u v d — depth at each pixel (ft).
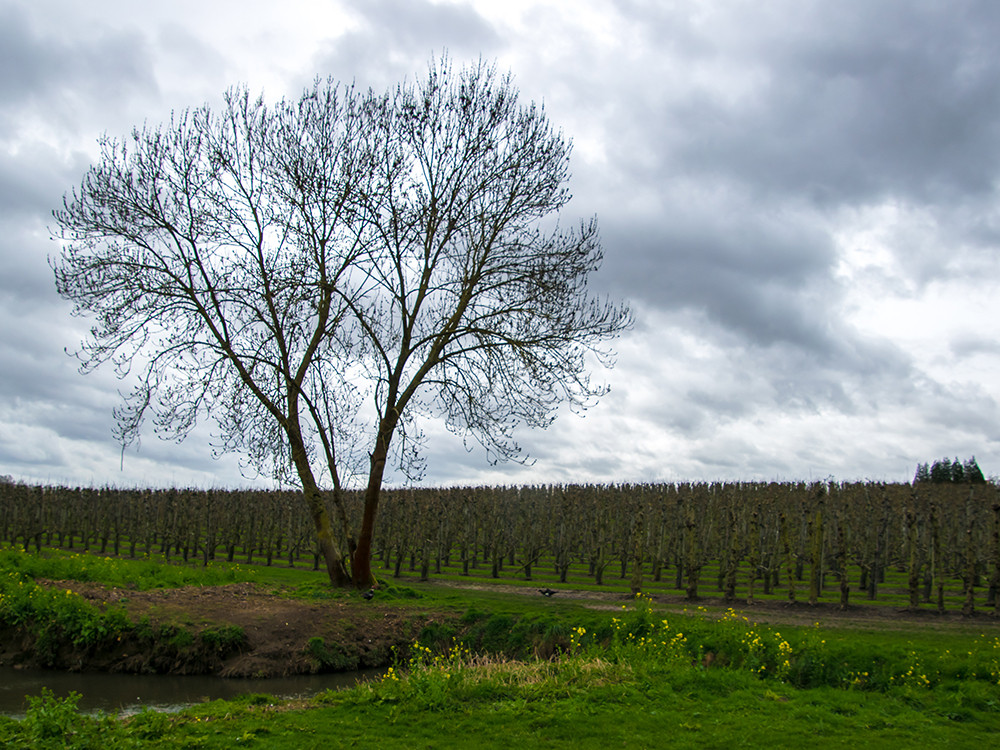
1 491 192.85
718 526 136.46
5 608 65.26
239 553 184.14
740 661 49.37
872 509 128.16
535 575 135.44
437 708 37.99
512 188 88.63
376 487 85.61
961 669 45.29
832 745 32.71
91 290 83.10
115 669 61.52
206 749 30.81
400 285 88.43
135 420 81.35
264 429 81.71
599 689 41.98
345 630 68.23
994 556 80.64
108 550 184.75
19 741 28.45
